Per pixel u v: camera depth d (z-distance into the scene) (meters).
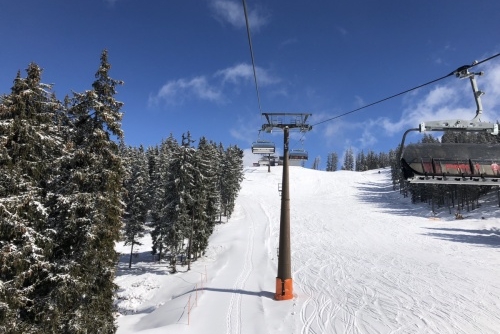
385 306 19.67
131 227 41.56
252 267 32.47
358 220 63.12
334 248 41.12
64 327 15.34
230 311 19.19
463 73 7.32
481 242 43.75
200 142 47.28
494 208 66.94
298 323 17.20
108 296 17.31
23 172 14.45
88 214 16.20
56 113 17.62
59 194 16.25
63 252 16.14
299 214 69.12
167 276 34.81
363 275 27.69
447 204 78.50
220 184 64.69
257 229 54.31
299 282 25.83
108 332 17.09
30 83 14.67
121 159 17.81
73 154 16.47
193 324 17.50
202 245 40.69
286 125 20.91
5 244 13.22
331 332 16.02
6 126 13.46
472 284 24.45
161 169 48.16
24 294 14.02
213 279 28.00
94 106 16.73
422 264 31.59
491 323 17.08
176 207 35.47
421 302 20.39
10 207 13.09
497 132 7.28
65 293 14.79
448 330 16.19
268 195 97.56
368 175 130.62
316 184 115.38
